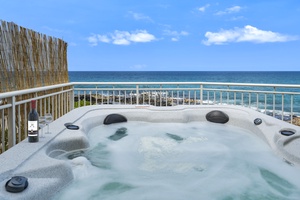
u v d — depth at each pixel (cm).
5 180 176
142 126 430
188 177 250
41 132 274
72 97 527
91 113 426
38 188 174
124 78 5466
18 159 207
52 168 204
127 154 314
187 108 471
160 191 221
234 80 4878
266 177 250
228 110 448
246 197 212
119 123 425
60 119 363
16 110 356
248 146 343
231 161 291
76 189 220
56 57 484
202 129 421
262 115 397
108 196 212
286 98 1817
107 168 270
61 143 277
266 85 454
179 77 5650
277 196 214
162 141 364
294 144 276
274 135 312
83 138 300
